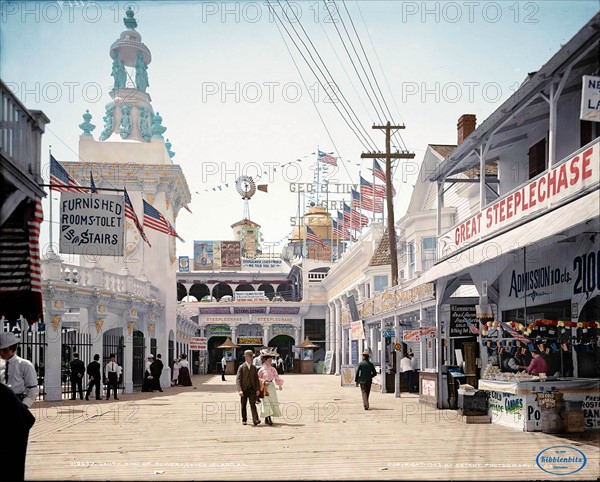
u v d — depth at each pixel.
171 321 40.94
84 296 26.59
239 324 68.06
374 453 11.73
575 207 12.02
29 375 10.29
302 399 25.81
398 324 27.33
